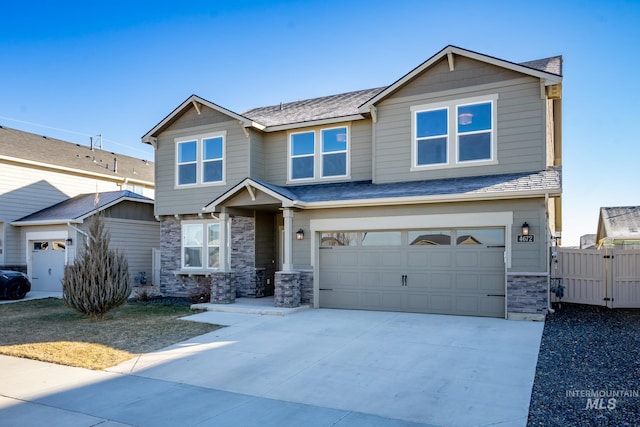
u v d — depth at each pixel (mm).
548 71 12633
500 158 12531
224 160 16359
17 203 20672
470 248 11844
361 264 13062
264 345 8992
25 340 9781
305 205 13125
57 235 19281
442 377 6832
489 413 5449
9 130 24141
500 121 12578
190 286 17203
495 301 11531
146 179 27562
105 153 28375
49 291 19734
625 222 25844
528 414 5371
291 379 6930
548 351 8086
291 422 5328
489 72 12742
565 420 5148
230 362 7895
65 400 6184
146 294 16547
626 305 12617
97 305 11836
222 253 14297
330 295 13391
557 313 11812
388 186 13414
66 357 8359
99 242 12328
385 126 13977
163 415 5613
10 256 20281
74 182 23469
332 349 8570
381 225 12664
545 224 10930
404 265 12555
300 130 16016
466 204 11742
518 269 11141
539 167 12141
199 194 16797
